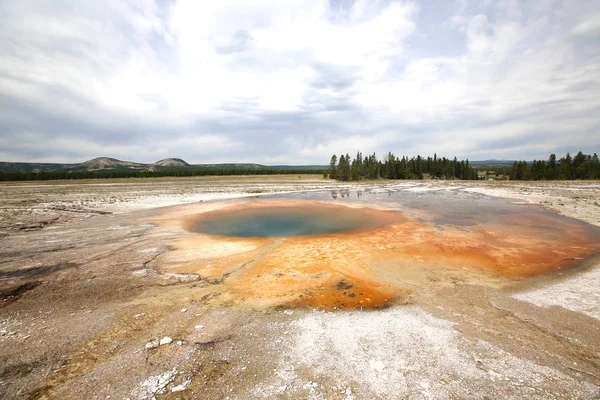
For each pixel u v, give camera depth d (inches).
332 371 191.3
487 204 1036.5
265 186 2078.0
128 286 334.3
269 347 217.2
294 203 1125.1
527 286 326.6
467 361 199.5
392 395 171.0
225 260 430.3
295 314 267.7
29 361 201.9
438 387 176.7
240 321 255.6
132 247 502.0
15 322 255.4
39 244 516.1
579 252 451.2
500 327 241.6
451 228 637.9
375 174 3454.7
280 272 378.0
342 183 2513.5
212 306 284.5
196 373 189.8
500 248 479.8
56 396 170.6
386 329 240.8
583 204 935.0
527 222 697.0
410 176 3452.3
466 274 367.2
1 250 478.9
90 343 223.5
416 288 325.1
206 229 662.5
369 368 193.8
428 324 247.6
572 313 262.4
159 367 195.6
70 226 682.2
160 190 1716.3
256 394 172.1
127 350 214.4
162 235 598.2
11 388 176.6
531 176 3016.7
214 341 225.3
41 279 355.3
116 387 177.6
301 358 204.4
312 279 353.7
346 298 301.0
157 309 278.8
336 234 604.7
